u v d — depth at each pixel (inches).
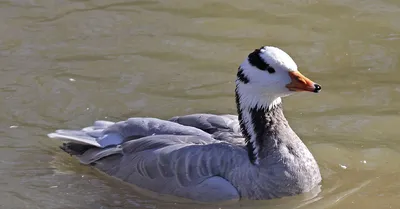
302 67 673.6
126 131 534.3
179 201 501.0
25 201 512.4
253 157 498.0
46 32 723.4
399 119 598.2
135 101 618.5
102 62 674.8
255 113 502.6
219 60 679.7
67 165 551.5
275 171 493.4
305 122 596.1
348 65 677.3
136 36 718.5
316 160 551.5
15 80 644.1
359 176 534.0
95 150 539.5
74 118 597.9
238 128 528.1
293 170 497.0
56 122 593.6
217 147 498.6
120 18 748.6
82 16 751.1
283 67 493.0
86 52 690.8
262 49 501.7
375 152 560.4
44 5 770.8
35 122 593.9
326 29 735.7
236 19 753.0
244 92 505.4
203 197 491.2
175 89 634.8
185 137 512.4
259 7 775.7
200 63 674.8
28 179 536.7
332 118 601.3
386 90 637.9
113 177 531.5
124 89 634.8
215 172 492.4
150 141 515.8
